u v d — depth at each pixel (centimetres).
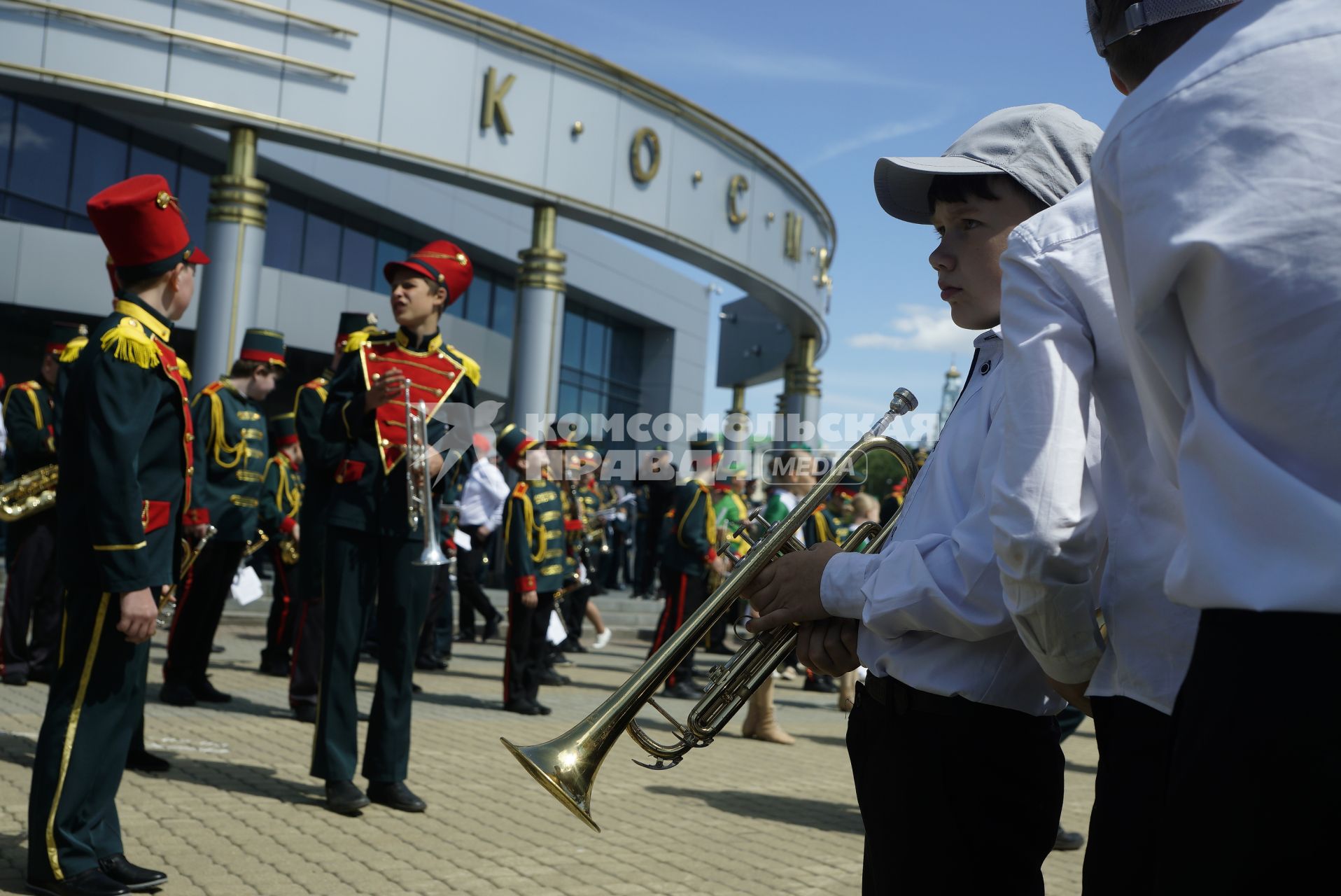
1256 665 113
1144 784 155
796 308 2366
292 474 917
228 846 446
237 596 886
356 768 548
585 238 3045
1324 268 113
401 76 1670
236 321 1578
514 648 859
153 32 1516
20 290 1995
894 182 220
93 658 379
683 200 1980
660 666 229
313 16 1603
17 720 650
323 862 431
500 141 1762
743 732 830
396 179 2488
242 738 668
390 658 527
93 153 2134
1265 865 111
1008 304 169
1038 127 201
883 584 196
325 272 2466
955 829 196
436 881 418
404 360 533
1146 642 156
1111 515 164
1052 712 201
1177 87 126
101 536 372
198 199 2288
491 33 1741
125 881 377
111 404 376
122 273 396
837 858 488
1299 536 112
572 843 487
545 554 867
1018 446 161
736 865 467
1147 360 132
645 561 2044
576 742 225
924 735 198
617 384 3344
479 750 694
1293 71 118
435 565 532
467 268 554
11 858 402
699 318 3556
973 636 187
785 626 228
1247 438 119
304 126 1599
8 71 1452
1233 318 117
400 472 520
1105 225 136
